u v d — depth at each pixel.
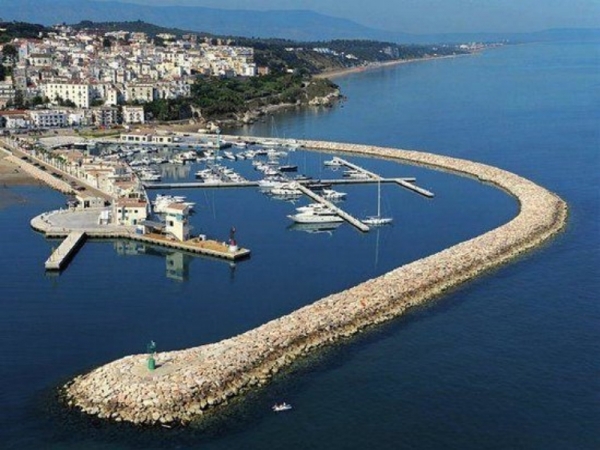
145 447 90.44
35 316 132.38
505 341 120.44
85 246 178.25
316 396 102.19
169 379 100.62
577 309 134.00
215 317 132.12
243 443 91.56
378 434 93.94
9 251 172.00
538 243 175.25
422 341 120.06
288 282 152.12
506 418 97.88
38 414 96.62
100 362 112.38
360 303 130.00
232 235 176.00
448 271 149.50
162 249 176.75
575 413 99.12
